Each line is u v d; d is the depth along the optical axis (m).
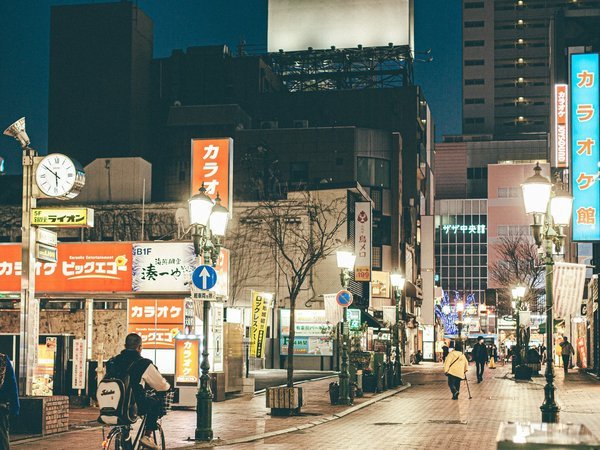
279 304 53.91
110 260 27.33
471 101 179.38
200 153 32.22
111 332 27.33
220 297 27.77
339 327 28.00
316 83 89.81
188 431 19.56
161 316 26.91
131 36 82.19
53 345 25.11
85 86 82.31
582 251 51.97
